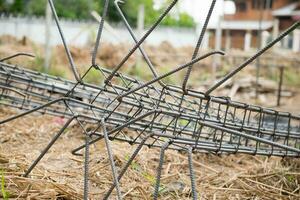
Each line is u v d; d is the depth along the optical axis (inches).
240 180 124.1
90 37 687.1
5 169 114.3
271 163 144.4
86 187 87.5
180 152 152.5
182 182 122.1
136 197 107.5
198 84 490.9
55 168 124.7
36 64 370.9
